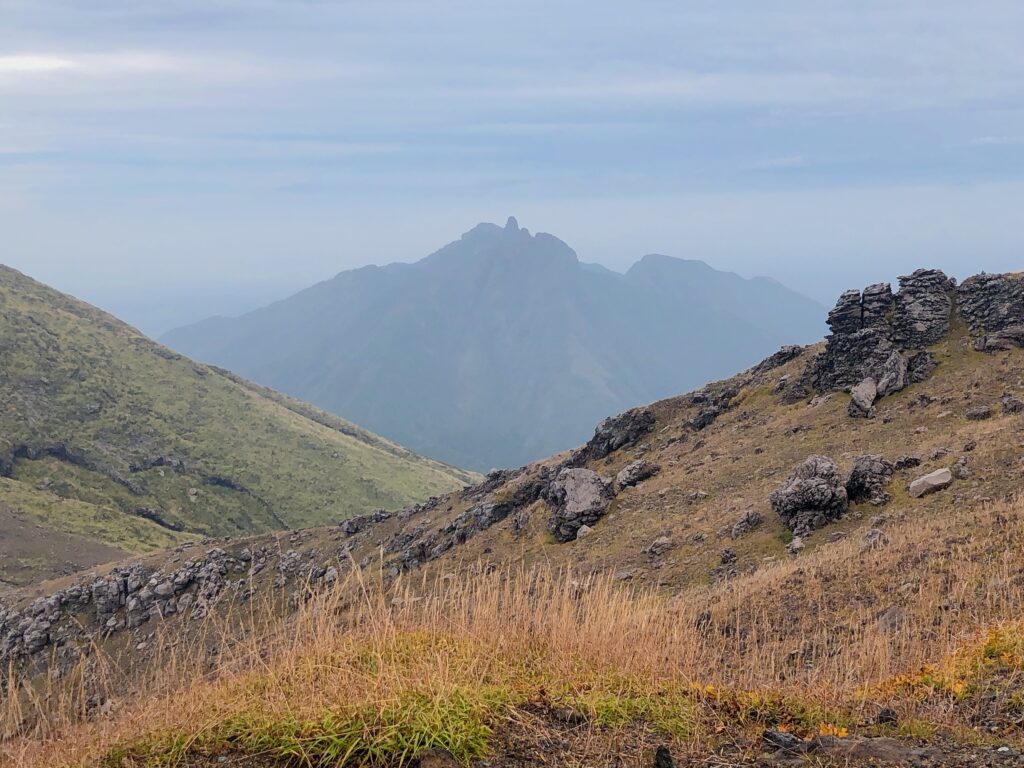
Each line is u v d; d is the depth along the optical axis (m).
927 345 56.19
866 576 19.73
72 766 4.86
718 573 35.88
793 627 16.77
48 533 161.50
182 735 5.26
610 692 6.45
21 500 171.12
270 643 6.37
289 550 90.44
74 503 179.62
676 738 5.75
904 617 13.30
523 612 7.75
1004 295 55.34
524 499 71.12
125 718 5.33
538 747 5.43
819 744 5.64
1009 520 20.69
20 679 5.34
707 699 6.64
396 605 7.50
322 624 6.70
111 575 91.50
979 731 6.14
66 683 5.32
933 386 51.22
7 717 5.08
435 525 80.44
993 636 8.37
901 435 45.97
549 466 81.88
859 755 5.51
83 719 5.21
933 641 10.03
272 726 5.30
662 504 52.28
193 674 5.80
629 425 74.56
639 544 45.22
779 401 63.88
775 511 39.81
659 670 7.16
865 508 36.06
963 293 58.34
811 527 36.41
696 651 7.91
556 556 49.06
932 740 5.95
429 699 5.57
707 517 44.91
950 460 36.38
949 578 16.97
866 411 51.69
